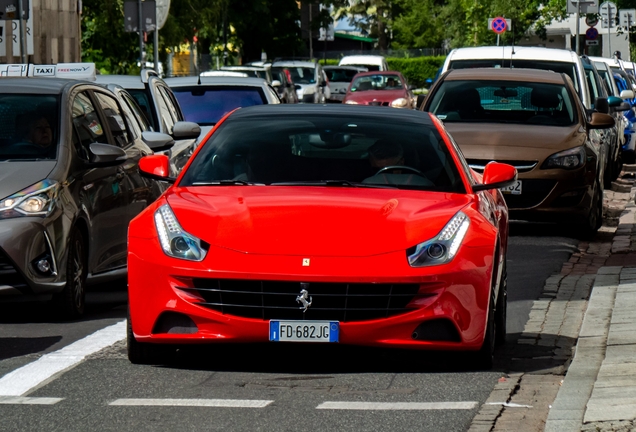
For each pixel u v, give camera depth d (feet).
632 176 182.09
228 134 59.00
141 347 51.98
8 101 69.87
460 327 49.85
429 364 53.01
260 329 49.14
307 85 326.44
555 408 43.93
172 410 44.37
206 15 296.71
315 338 49.14
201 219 51.29
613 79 192.03
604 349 55.62
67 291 65.10
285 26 448.65
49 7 179.22
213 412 44.06
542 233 107.34
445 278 49.49
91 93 74.95
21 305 70.08
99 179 70.03
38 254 63.26
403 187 55.72
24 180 64.80
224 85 125.18
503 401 46.21
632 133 206.69
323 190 54.70
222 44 389.80
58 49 183.73
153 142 78.43
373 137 58.59
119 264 73.15
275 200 52.80
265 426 42.11
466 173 57.93
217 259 49.52
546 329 63.46
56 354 54.95
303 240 49.90
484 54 136.26
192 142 97.35
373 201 53.11
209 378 49.83
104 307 70.69
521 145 103.40
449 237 50.65
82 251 67.41
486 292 50.75
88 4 254.27
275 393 47.21
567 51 135.64
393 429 41.81
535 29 392.88
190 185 55.93
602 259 92.63
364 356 54.39
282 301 49.19
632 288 71.92
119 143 75.82
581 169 102.89
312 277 48.73
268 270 48.93
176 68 417.28
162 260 50.19
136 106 85.66
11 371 51.29
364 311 49.32
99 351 55.67
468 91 111.86
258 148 57.82
